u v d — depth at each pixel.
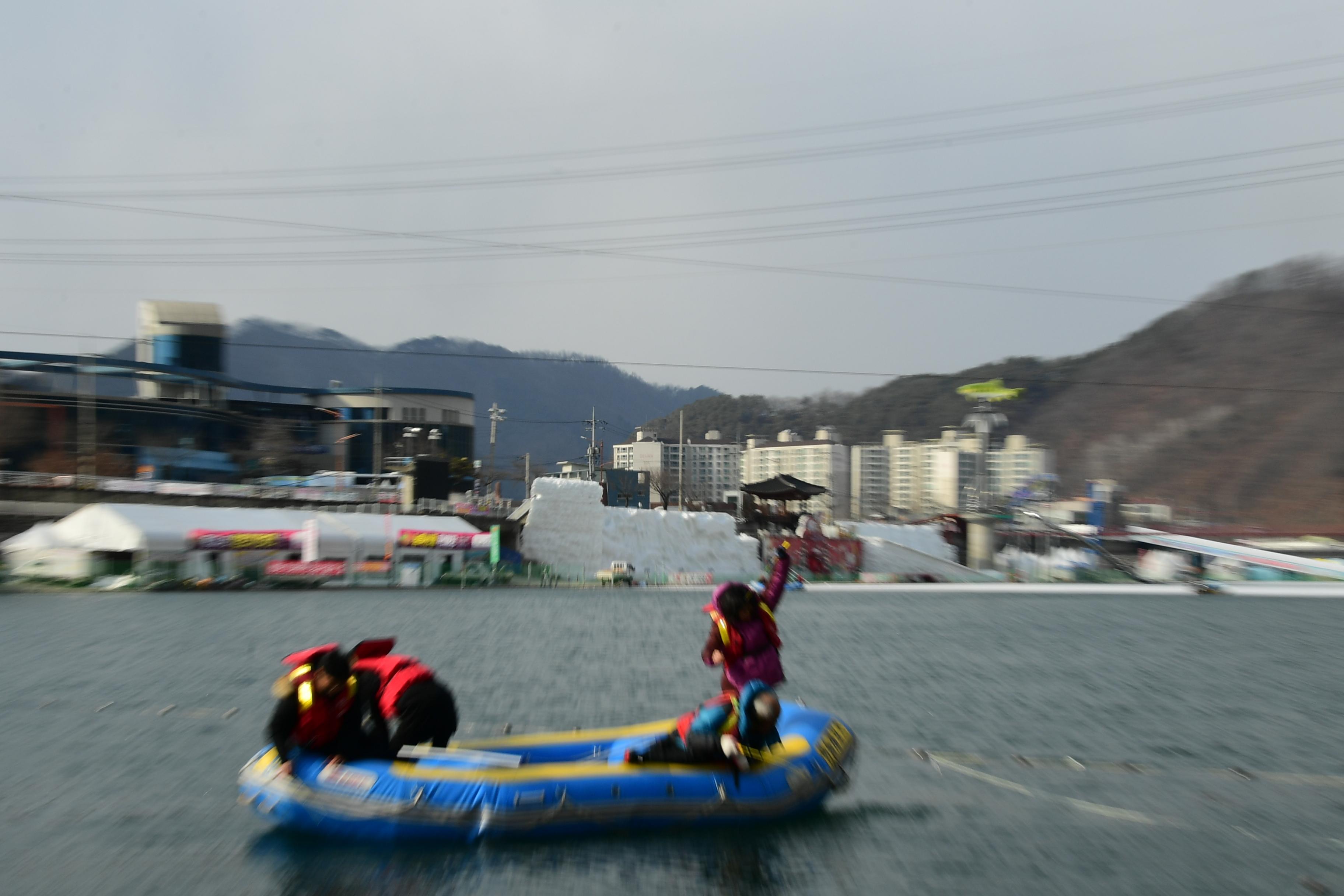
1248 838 10.65
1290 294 139.12
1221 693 19.92
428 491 67.81
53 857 9.55
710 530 60.12
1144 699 19.12
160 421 111.25
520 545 56.69
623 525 58.38
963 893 8.95
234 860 9.45
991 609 40.19
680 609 38.41
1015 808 11.59
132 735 14.88
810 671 22.42
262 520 51.66
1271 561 58.88
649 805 9.40
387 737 10.11
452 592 46.91
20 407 99.44
